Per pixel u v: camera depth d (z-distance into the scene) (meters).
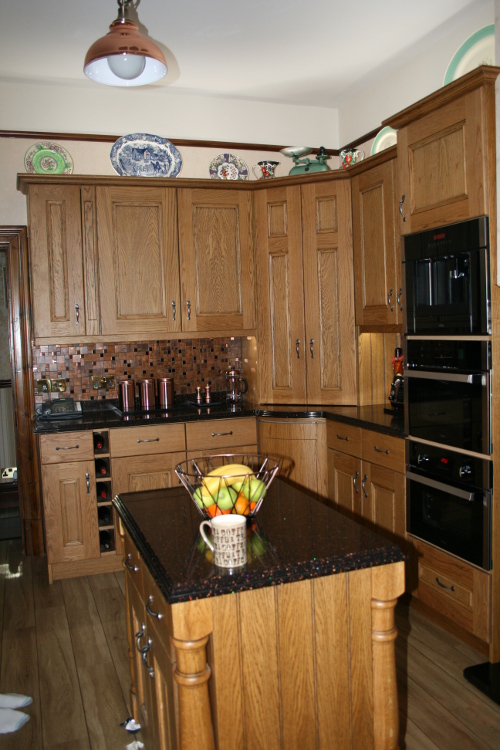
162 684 1.63
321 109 4.59
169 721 1.53
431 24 3.29
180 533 1.65
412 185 2.82
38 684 2.57
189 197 3.97
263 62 3.71
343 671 1.49
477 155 2.41
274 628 1.41
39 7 2.95
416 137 2.76
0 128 3.94
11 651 2.84
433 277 2.72
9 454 5.31
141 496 2.05
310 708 1.46
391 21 3.23
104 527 3.68
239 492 1.68
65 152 4.05
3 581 3.66
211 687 1.39
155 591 1.57
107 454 3.67
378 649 1.51
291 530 1.63
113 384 4.28
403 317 2.94
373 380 4.00
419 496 2.91
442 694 2.38
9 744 2.20
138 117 4.19
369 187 3.63
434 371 2.71
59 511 3.59
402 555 1.50
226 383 4.55
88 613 3.20
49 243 3.74
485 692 2.38
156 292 3.95
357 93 4.30
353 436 3.49
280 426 3.87
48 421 3.76
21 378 4.02
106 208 3.82
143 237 3.91
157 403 4.26
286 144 4.53
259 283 4.11
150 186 3.90
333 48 3.53
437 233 2.66
